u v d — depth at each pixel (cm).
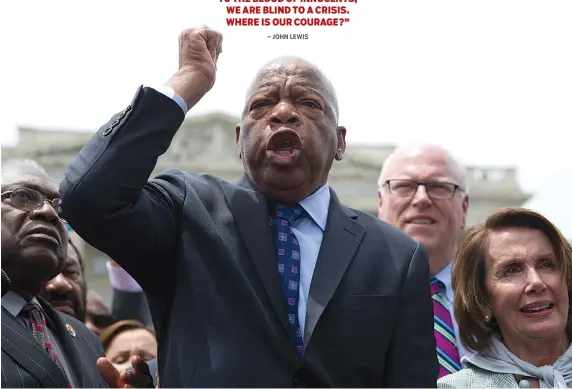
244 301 338
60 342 439
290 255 356
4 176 438
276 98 368
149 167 336
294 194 367
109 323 683
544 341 423
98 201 325
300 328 343
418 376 345
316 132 363
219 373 326
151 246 347
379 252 362
